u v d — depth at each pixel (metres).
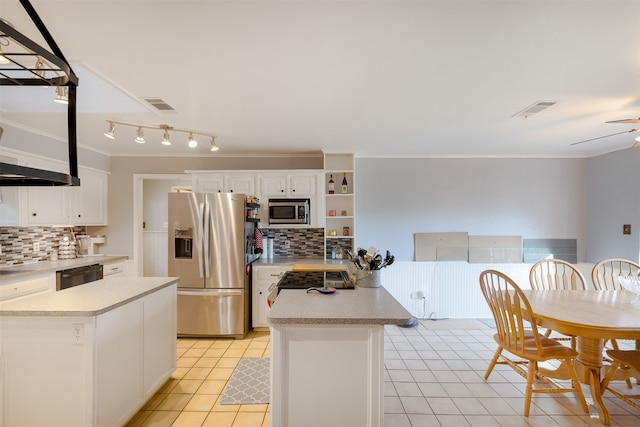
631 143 3.78
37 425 1.71
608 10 1.38
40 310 1.69
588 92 2.27
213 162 4.48
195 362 3.01
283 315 1.69
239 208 3.64
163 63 1.83
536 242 4.54
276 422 1.67
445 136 3.51
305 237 4.48
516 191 4.55
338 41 1.62
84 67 1.86
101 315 1.75
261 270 3.85
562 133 3.38
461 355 3.22
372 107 2.58
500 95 2.34
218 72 1.95
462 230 4.55
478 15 1.41
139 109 2.65
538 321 2.41
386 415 2.21
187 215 3.63
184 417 2.16
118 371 1.90
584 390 2.54
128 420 2.01
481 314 4.48
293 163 4.48
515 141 3.74
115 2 1.29
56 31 1.50
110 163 4.43
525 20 1.45
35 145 3.25
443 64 1.87
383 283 4.48
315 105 2.54
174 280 2.59
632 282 2.42
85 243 4.12
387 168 4.55
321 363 1.69
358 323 1.64
